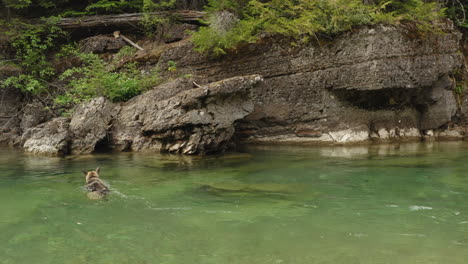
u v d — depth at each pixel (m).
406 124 14.79
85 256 3.62
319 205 5.34
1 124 15.04
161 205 5.36
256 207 5.26
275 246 3.83
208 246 3.84
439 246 3.82
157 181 7.04
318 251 3.70
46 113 14.76
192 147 10.33
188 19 16.69
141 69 15.03
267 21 14.16
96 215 4.91
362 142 13.49
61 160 9.62
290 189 6.36
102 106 11.51
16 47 16.30
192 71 14.48
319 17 13.66
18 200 5.66
